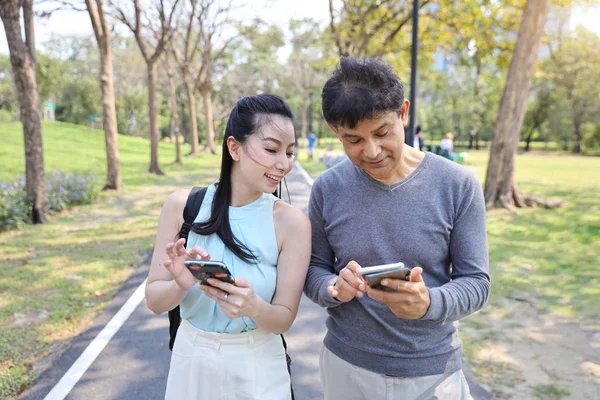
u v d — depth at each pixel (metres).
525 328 4.30
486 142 64.25
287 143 1.71
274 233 1.79
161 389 3.37
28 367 3.64
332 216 1.79
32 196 8.90
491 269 6.09
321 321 4.61
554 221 9.28
